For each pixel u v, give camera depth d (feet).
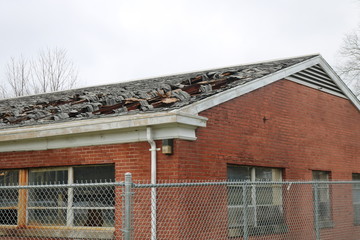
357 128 51.98
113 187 31.32
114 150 30.91
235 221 33.12
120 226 29.55
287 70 41.01
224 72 42.98
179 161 28.50
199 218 29.43
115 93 42.09
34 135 32.50
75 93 50.62
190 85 38.50
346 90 49.80
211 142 31.53
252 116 36.22
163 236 28.40
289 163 39.75
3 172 36.35
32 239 33.19
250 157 35.24
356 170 50.16
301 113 42.63
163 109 29.07
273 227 36.35
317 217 30.86
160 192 29.01
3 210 35.76
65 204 33.27
